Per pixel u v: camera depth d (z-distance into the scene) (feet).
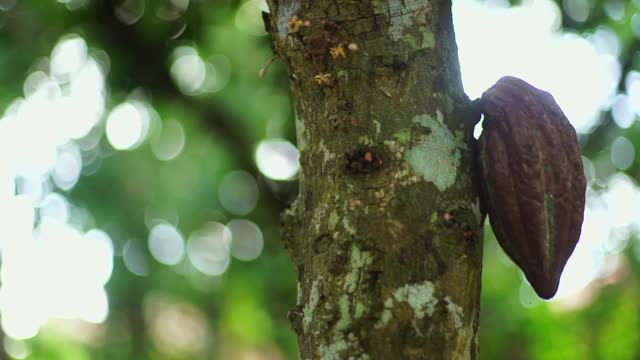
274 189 19.92
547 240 7.37
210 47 18.12
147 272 19.42
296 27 7.33
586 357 22.02
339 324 6.84
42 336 21.99
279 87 18.22
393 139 7.10
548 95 7.65
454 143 7.28
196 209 18.60
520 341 22.77
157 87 18.92
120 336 21.03
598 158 19.85
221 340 26.55
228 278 20.34
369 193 6.99
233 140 19.08
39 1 17.83
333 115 7.20
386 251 6.88
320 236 7.08
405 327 6.77
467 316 6.96
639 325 21.75
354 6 7.28
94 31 18.29
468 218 7.07
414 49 7.32
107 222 18.49
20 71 18.06
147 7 18.04
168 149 18.61
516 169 7.29
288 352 21.50
